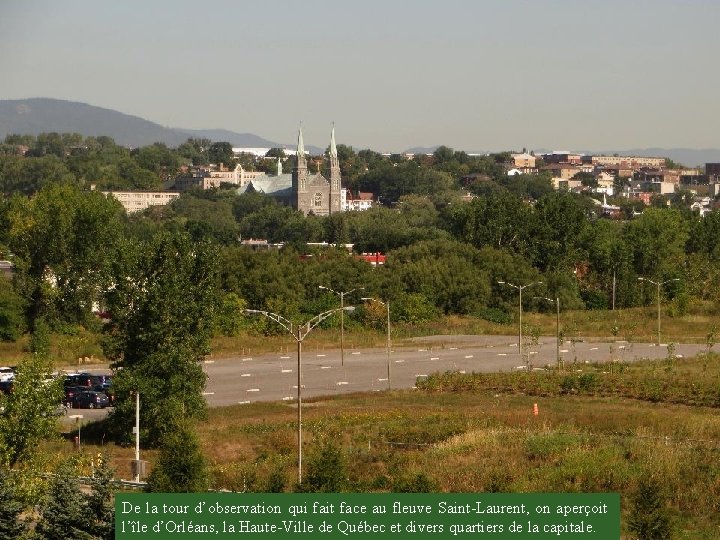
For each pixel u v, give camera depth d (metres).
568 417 81.38
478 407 87.62
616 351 124.62
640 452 66.56
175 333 77.38
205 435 75.25
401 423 79.62
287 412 85.88
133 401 74.19
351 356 122.06
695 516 56.09
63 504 45.59
